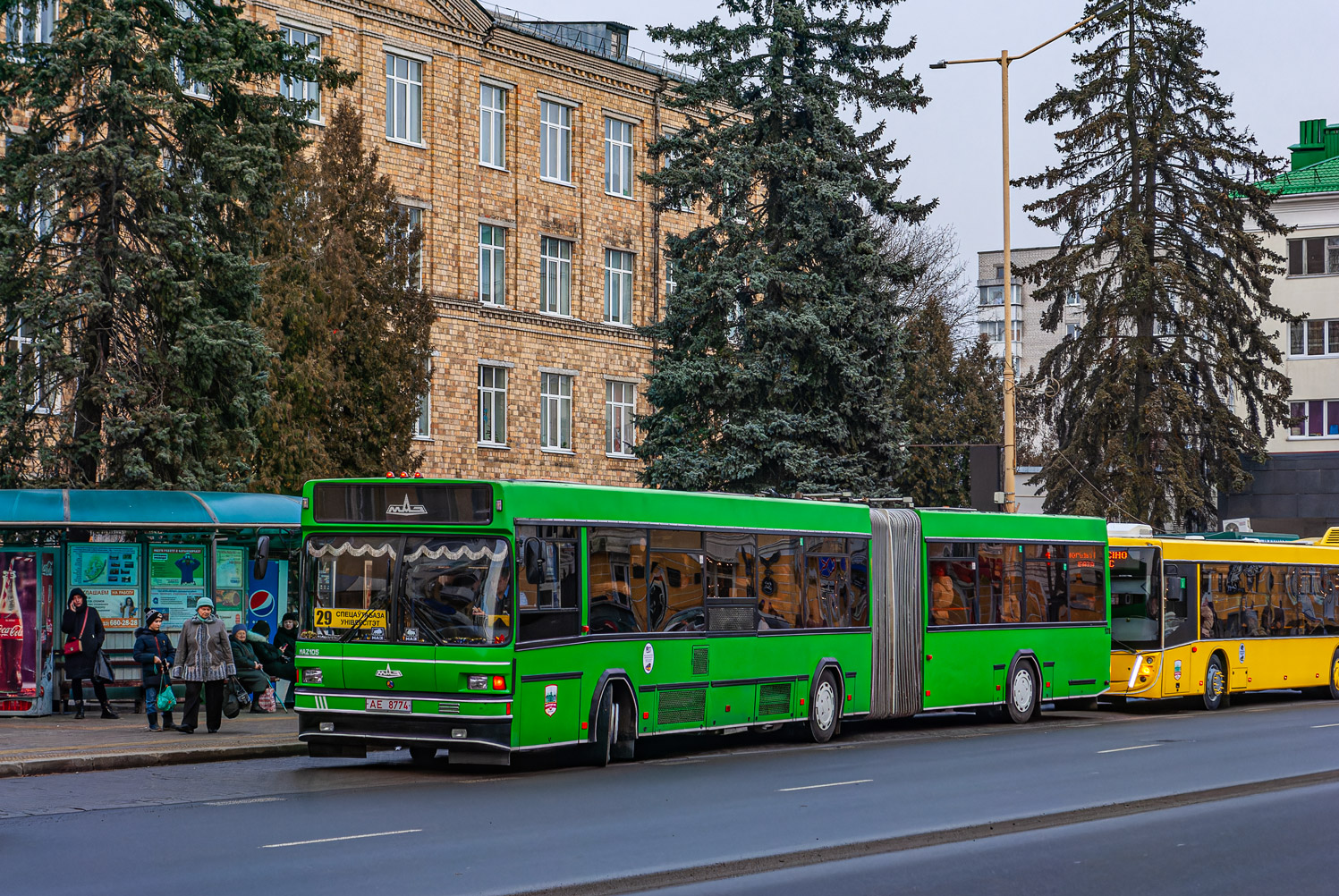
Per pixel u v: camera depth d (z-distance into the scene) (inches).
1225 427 1889.8
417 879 418.0
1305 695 1473.9
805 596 911.0
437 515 709.9
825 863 462.9
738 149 1503.4
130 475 1022.4
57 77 1041.5
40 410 1109.7
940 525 1025.5
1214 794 644.1
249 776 684.1
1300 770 735.7
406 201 1791.3
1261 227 1973.4
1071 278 1943.9
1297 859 483.8
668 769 737.0
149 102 1043.9
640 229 2124.8
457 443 1838.1
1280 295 2207.2
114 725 874.8
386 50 1775.3
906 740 934.4
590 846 482.0
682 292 1505.9
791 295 1494.8
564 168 2026.3
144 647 860.0
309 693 714.8
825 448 1486.2
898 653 981.8
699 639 825.5
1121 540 1218.6
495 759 692.7
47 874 424.2
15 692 914.7
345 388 1280.8
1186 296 1888.5
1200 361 1899.6
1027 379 2006.6
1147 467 1862.7
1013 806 595.2
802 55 1539.1
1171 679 1205.1
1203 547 1256.2
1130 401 1889.8
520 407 1935.3
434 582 705.6
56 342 1027.3
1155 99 1914.4
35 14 1106.1
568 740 727.7
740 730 858.8
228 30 1088.8
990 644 1057.5
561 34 2121.1
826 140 1496.1
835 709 928.3
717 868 445.1
